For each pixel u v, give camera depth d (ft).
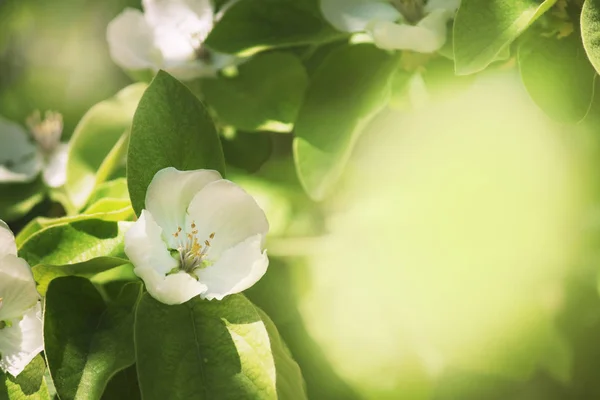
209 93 2.99
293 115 2.96
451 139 2.94
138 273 2.57
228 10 2.89
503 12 2.64
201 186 2.62
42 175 3.22
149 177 2.64
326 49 3.01
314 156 2.83
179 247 2.62
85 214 2.67
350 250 3.01
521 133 2.95
